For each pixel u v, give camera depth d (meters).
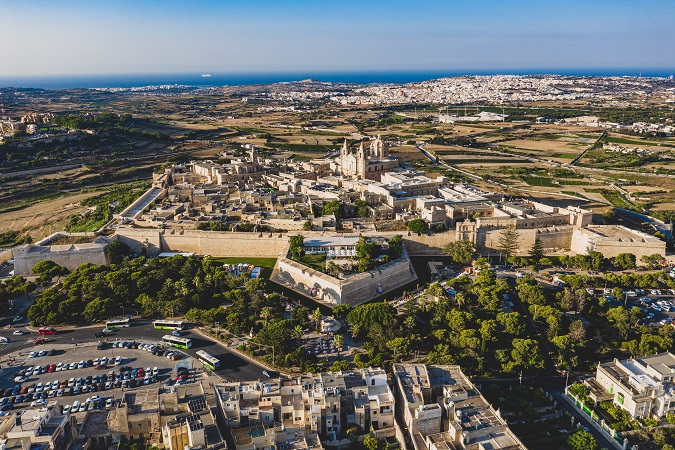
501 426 179.88
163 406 186.00
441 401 194.12
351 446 185.88
